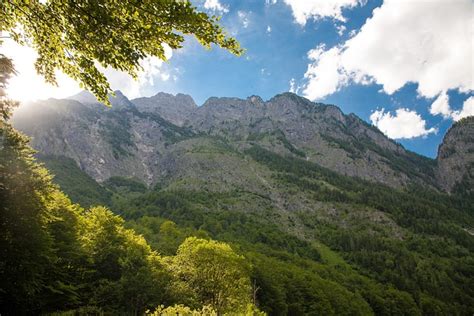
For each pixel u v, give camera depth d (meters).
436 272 172.50
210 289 48.53
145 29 7.43
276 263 106.81
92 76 8.83
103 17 7.27
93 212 45.94
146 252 48.56
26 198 26.27
